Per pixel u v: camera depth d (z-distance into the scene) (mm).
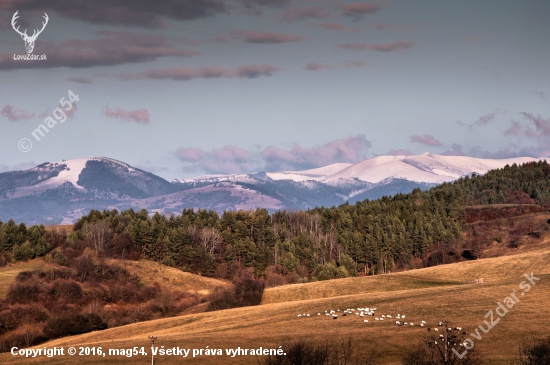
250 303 139625
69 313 136250
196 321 109125
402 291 121250
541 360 65125
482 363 68750
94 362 71750
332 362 66062
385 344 78000
